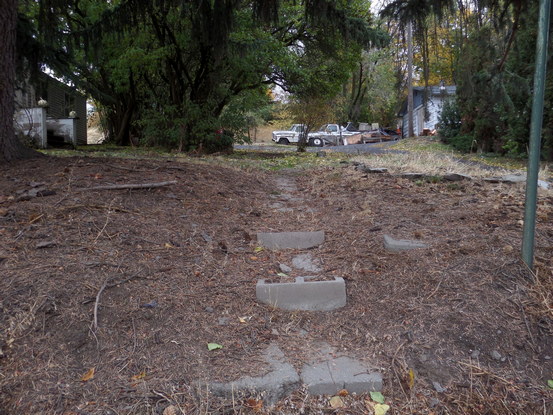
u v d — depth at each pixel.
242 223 4.71
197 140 13.42
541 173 7.45
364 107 35.16
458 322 2.94
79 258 3.36
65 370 2.46
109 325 2.77
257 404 2.38
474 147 14.77
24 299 2.84
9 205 4.17
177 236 4.03
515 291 3.17
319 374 2.57
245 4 8.86
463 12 5.39
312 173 8.29
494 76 6.12
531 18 5.15
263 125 34.94
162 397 2.34
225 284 3.36
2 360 2.47
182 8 8.28
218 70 13.00
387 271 3.52
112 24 9.41
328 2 8.60
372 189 6.23
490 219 4.45
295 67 13.95
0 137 6.16
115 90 18.33
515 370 2.66
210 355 2.65
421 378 2.59
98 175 5.27
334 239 4.29
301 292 3.21
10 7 6.27
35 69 8.29
